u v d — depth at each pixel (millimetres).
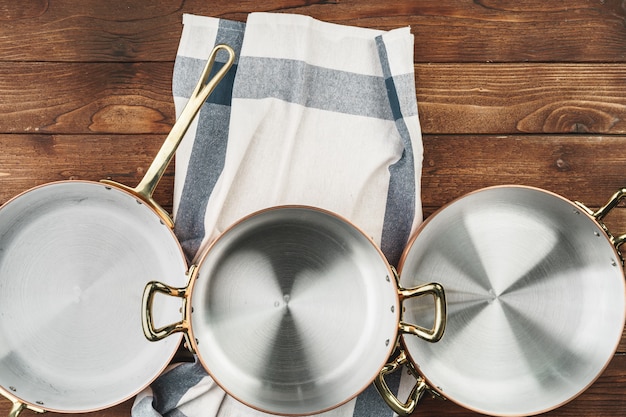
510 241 820
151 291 664
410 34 815
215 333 790
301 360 802
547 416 849
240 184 809
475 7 844
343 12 837
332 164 813
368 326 809
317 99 817
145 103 830
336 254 809
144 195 737
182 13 831
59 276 799
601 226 757
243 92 805
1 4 820
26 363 790
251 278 800
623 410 850
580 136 850
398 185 813
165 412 802
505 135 846
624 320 776
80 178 827
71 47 826
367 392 822
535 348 821
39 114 823
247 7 832
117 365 797
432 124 844
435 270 806
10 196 822
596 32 849
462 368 810
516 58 847
